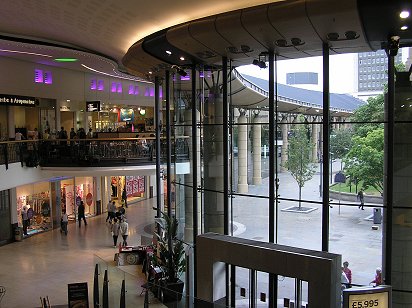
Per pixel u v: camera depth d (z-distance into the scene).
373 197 9.53
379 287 8.04
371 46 9.58
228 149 12.21
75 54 20.59
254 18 9.22
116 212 26.06
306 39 9.57
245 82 11.52
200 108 13.38
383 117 9.42
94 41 17.41
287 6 8.70
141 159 22.64
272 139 11.03
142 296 10.99
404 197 9.59
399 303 9.66
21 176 20.45
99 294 12.59
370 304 7.92
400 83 9.49
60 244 21.67
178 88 14.80
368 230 9.56
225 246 9.87
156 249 15.40
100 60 22.08
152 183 36.50
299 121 10.48
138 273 16.11
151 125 33.56
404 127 9.51
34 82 24.58
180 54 12.25
